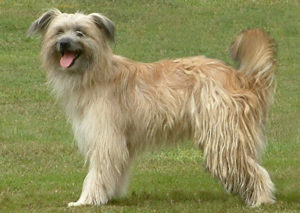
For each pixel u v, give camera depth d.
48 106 19.52
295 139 15.81
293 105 18.95
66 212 9.60
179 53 26.64
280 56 24.92
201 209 9.74
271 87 9.98
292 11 30.88
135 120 9.98
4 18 30.73
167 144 10.13
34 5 32.69
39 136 16.20
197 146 9.91
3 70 24.22
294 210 9.54
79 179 12.47
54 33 10.04
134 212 9.61
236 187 9.84
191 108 9.77
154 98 9.92
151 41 28.08
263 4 32.31
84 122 10.00
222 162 9.66
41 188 11.63
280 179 12.02
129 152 10.25
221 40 28.05
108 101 9.94
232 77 9.89
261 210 9.46
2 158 14.20
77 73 10.00
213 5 32.69
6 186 11.77
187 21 30.44
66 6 32.28
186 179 12.43
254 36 9.95
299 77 21.84
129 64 10.20
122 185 10.49
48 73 10.27
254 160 9.81
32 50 27.39
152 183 12.07
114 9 31.88
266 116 10.07
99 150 9.88
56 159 14.28
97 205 9.95
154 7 32.06
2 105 19.58
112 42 10.23
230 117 9.62
